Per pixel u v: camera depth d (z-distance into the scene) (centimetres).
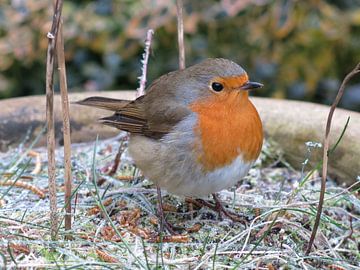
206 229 755
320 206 679
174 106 743
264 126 916
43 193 803
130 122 782
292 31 1294
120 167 893
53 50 631
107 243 693
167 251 705
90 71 1330
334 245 747
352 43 1308
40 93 1348
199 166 728
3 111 942
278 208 734
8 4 1343
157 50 1299
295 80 1310
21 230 718
